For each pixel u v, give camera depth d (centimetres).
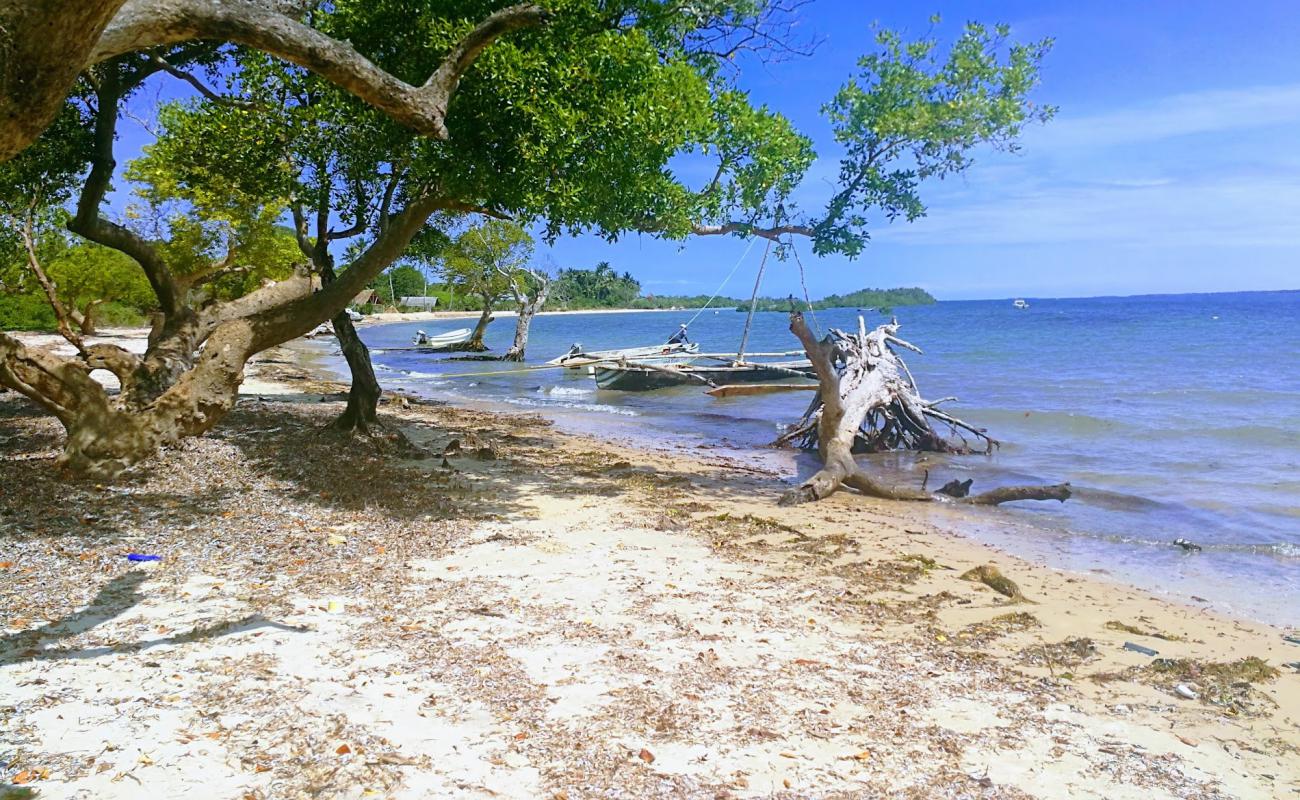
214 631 548
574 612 620
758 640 579
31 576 636
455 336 5025
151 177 2895
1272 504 1109
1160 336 4775
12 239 1783
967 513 1083
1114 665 571
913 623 640
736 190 1208
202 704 441
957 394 2339
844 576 760
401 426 1750
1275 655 605
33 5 324
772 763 403
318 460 1150
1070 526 1016
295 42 493
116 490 898
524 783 376
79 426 923
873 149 1187
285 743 403
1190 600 741
